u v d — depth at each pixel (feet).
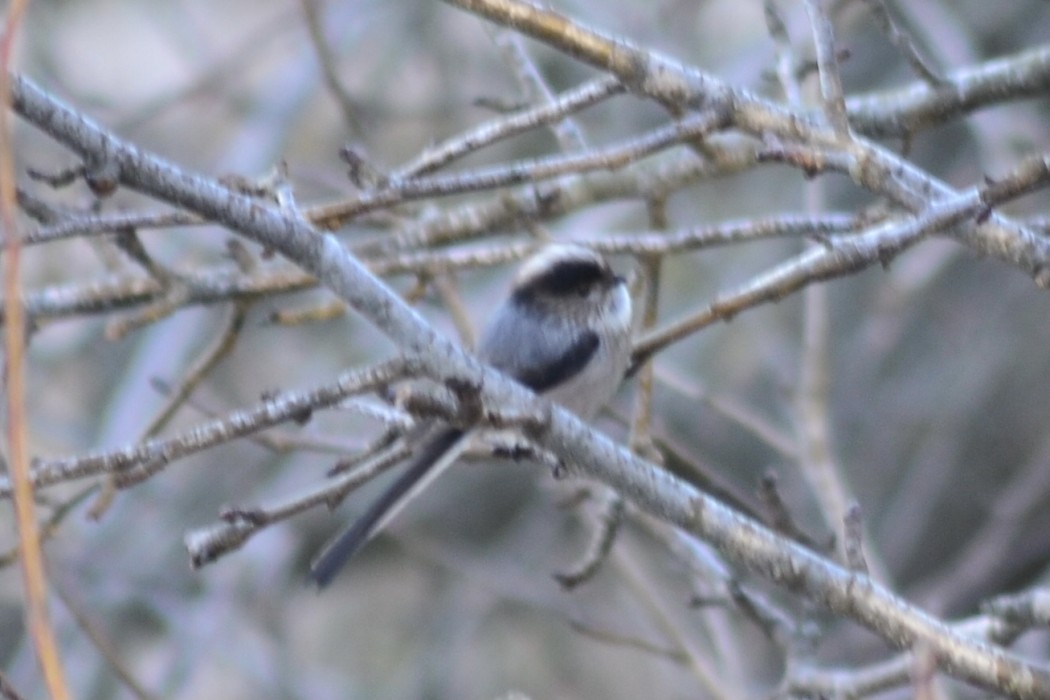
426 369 18.69
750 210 46.24
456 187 20.16
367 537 23.31
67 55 51.01
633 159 20.26
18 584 43.75
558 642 49.08
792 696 26.45
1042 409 46.60
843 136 20.38
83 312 29.76
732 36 49.26
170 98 47.06
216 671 47.70
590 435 19.58
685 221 45.39
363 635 50.39
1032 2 47.11
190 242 40.78
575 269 28.14
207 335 46.29
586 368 27.84
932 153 47.65
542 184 31.07
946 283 47.52
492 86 48.03
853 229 24.99
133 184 18.01
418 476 23.50
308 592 50.52
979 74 27.30
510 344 28.04
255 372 46.88
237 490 43.57
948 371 46.47
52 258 45.37
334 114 47.57
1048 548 43.93
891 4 45.37
